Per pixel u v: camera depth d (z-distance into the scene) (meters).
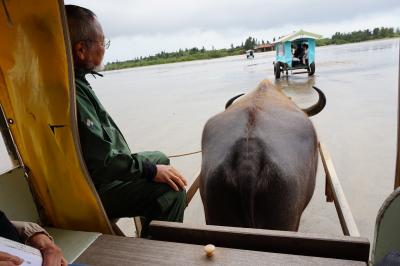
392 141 5.66
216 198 1.99
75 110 1.68
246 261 1.53
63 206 2.02
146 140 7.25
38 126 1.82
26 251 1.22
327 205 4.02
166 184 2.38
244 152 1.97
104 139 1.89
